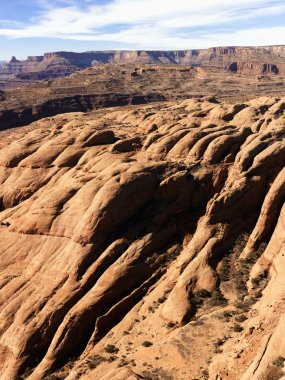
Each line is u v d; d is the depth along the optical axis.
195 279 38.78
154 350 33.03
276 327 26.84
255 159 45.84
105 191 44.34
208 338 32.66
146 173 46.69
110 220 43.47
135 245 42.62
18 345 37.75
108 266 41.62
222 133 52.94
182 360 31.16
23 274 44.38
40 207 47.94
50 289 41.09
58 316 39.03
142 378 30.08
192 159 50.78
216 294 37.47
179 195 46.50
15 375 36.81
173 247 43.62
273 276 36.62
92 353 35.50
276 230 40.69
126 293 40.12
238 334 31.86
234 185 45.06
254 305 34.72
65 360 37.22
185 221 45.91
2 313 40.41
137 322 37.34
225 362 28.48
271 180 45.62
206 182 47.34
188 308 36.31
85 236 42.78
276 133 50.75
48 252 44.97
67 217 46.03
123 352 34.38
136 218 45.22
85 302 38.75
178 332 34.00
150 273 41.38
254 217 44.97
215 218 43.25
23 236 48.03
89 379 32.06
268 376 24.11
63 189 48.91
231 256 41.56
